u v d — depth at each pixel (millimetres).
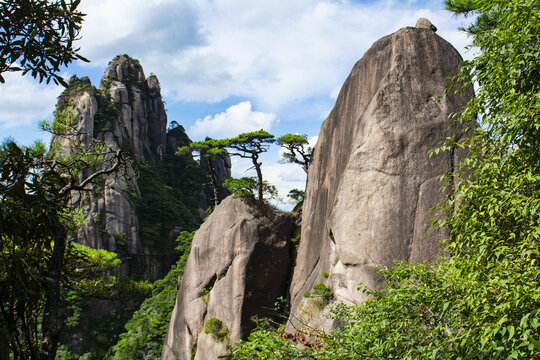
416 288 5371
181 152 48281
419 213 14453
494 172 5230
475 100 5785
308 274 21312
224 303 25203
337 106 21547
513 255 4734
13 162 3965
